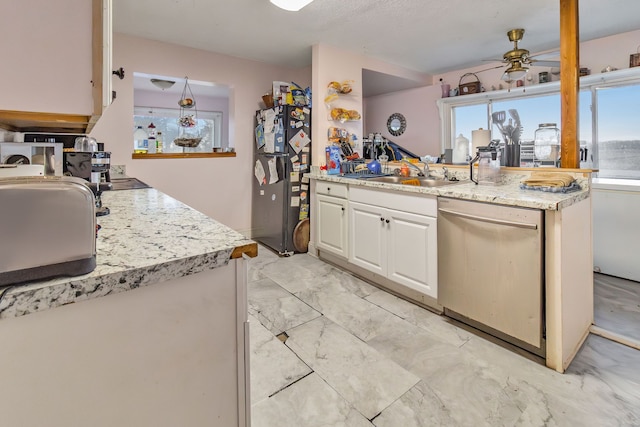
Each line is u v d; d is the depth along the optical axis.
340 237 2.97
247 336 0.84
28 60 0.62
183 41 3.27
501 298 1.76
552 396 1.43
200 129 6.00
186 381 0.75
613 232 2.73
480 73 4.15
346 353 1.75
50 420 0.60
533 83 3.65
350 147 3.46
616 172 3.15
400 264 2.37
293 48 3.46
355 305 2.30
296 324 2.04
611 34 3.13
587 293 1.90
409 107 4.93
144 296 0.68
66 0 0.65
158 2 2.46
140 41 3.17
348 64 3.54
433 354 1.74
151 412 0.71
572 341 1.70
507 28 2.97
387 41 3.26
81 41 0.66
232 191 3.88
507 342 1.83
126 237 0.89
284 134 3.37
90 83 0.67
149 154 3.35
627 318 2.08
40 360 0.58
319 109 3.35
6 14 0.61
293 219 3.48
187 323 0.74
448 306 2.04
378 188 2.52
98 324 0.63
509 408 1.36
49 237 0.57
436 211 2.09
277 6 2.45
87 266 0.61
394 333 1.94
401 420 1.31
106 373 0.65
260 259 3.33
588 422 1.29
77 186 0.59
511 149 2.25
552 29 3.01
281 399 1.42
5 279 0.54
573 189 1.86
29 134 1.61
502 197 1.71
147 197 1.75
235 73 3.76
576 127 1.94
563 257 1.57
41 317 0.58
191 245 0.81
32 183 0.55
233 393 0.83
